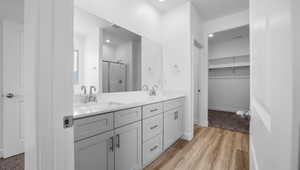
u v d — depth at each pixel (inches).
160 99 71.6
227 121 134.9
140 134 59.2
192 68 101.4
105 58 69.7
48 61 19.9
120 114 50.0
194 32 105.7
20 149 71.6
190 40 97.4
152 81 101.5
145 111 62.1
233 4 101.2
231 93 179.5
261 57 15.1
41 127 19.5
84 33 60.4
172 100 83.6
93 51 64.1
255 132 20.0
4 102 67.3
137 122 57.6
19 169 59.6
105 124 44.6
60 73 21.1
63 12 21.4
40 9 19.2
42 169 19.5
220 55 178.5
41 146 19.5
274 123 10.1
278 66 9.5
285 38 8.4
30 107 19.8
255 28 19.4
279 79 9.3
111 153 46.6
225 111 181.0
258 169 16.7
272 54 10.7
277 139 9.6
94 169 41.3
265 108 13.2
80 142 37.7
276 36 9.9
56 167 20.9
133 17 85.2
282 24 8.9
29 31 19.7
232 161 66.9
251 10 23.1
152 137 66.4
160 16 111.0
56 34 20.6
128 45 82.2
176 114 88.0
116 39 75.0
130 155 54.1
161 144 73.1
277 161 9.6
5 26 66.7
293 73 7.7
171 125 82.4
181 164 64.7
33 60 19.1
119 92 77.1
